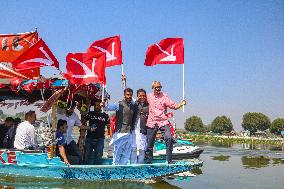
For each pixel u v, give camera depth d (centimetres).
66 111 1124
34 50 1062
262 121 15188
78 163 1144
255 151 2931
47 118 1080
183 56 1223
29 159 1088
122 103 1108
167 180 1146
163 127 1141
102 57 1084
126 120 1105
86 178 1049
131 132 1117
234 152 2769
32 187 947
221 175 1316
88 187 969
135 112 1127
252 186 1067
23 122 1133
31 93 1277
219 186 1056
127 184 1028
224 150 3033
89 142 1164
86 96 1162
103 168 1040
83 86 1129
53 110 1074
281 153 2698
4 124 1275
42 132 1105
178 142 1988
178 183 1092
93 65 1081
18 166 1099
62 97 1152
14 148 1124
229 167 1608
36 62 1069
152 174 1045
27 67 1062
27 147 1116
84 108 1162
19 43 1398
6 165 1116
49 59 1078
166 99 1147
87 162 1161
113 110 1102
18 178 1080
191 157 1817
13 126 1200
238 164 1762
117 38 1233
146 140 1138
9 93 1284
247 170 1492
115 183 1034
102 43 1238
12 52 1395
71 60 1078
